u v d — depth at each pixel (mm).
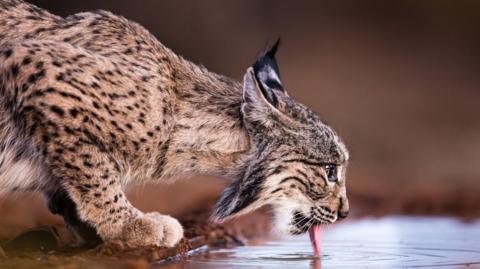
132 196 34219
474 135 57344
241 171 22844
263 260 21812
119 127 21266
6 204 30750
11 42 21547
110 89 21156
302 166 22859
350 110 62562
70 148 20922
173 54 23438
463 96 68625
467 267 20812
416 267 20781
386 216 32906
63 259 19609
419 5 85250
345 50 78062
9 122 21094
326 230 28703
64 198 22609
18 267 18812
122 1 65688
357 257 22547
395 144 54500
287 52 75938
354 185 41375
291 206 23141
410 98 66938
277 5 79625
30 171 21453
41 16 22578
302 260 21953
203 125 22516
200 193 36281
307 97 65125
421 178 44688
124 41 22328
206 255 22625
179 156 22453
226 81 23734
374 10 86188
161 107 21906
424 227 29703
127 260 19875
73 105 20750
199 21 69375
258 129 22531
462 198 37875
